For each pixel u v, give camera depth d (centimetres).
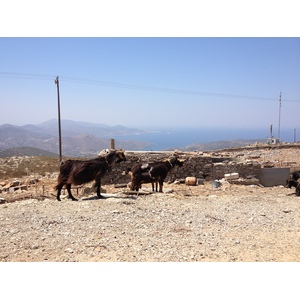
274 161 3017
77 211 1117
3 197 1606
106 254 740
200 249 806
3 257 701
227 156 2703
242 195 1770
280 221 1165
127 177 2259
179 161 1669
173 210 1232
